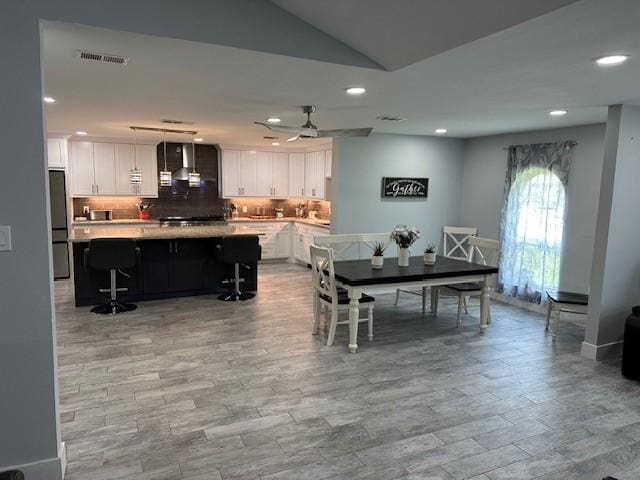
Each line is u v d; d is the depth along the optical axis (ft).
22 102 7.07
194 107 14.57
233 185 29.01
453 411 10.70
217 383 11.89
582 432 9.91
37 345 7.60
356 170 21.22
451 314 18.71
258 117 16.53
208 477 8.13
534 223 19.34
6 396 7.53
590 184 17.31
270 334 15.74
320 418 10.25
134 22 7.60
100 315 17.47
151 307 18.72
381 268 15.88
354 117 16.33
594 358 13.99
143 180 26.78
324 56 9.17
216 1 8.13
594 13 6.43
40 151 7.26
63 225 23.40
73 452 8.79
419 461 8.74
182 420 10.03
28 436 7.72
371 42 8.91
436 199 23.16
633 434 9.87
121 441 9.20
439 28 7.72
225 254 19.07
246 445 9.14
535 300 19.40
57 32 7.59
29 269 7.41
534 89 11.38
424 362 13.61
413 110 14.70
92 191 25.64
